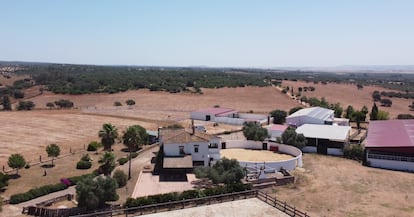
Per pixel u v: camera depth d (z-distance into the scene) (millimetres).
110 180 40281
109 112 120688
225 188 43188
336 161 63031
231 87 184500
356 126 98812
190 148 56250
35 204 39562
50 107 136375
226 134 84438
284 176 51312
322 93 188750
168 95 159625
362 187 48500
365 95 192125
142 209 38281
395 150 58469
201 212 37969
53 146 59969
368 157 60656
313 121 85938
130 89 171125
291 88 199500
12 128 90000
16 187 46719
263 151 68875
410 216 38250
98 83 183000
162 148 58281
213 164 53062
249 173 52375
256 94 169500
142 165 58281
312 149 70000
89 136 82938
